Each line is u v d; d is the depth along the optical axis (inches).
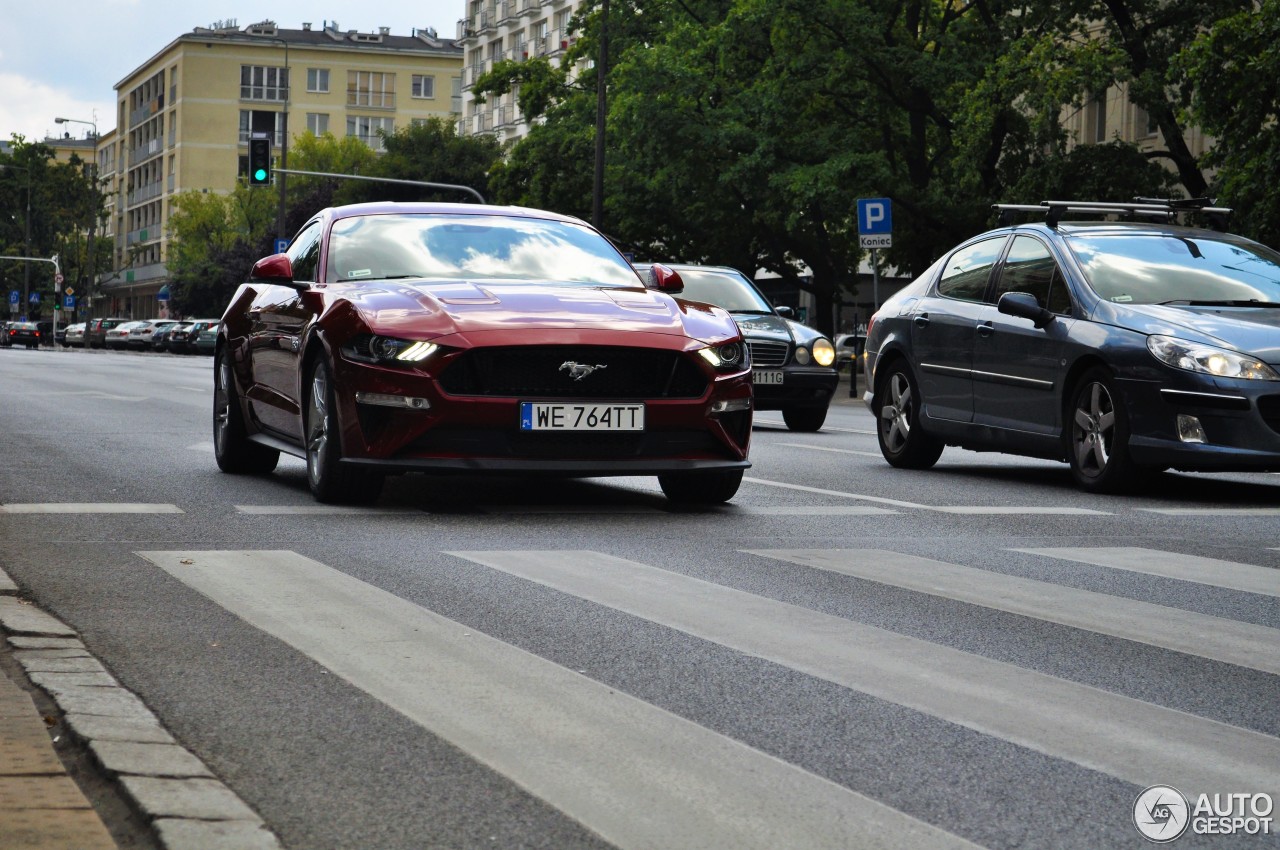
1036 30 1240.8
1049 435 409.7
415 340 313.3
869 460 493.7
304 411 347.3
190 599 218.4
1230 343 373.7
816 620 209.8
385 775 135.8
